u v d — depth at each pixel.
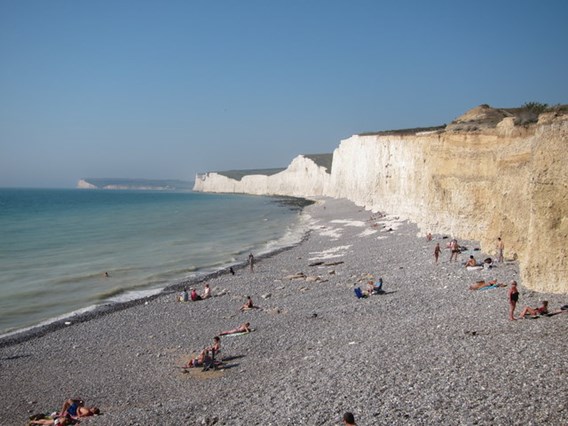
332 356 16.75
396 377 13.55
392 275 30.34
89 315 27.86
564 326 15.14
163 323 25.64
